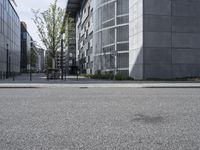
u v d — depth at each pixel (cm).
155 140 593
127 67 4156
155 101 1291
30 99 1365
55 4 4481
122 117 855
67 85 2502
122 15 4306
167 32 3381
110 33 4600
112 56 4462
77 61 9262
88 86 2389
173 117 861
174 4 3406
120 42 4312
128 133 652
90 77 4669
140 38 3406
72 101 1282
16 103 1201
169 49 3381
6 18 4772
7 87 2306
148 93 1747
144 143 571
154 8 3353
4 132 659
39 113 927
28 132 659
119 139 599
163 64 3362
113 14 4528
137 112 954
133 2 3722
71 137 614
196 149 533
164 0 3378
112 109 1023
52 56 4550
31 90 2009
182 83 2708
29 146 547
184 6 3431
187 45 3431
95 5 5344
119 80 3416
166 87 2353
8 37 5022
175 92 1833
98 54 5106
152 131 674
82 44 8050
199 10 3475
